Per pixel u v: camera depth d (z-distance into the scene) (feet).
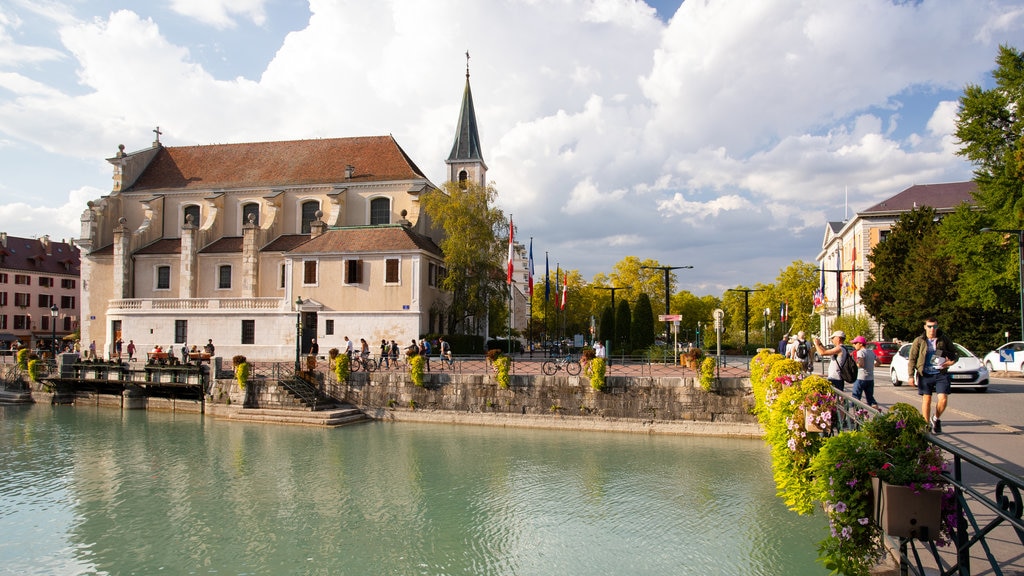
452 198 161.07
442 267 164.35
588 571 44.86
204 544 51.78
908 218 175.63
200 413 117.50
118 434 97.50
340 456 80.69
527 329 278.87
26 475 73.20
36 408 128.06
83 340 183.11
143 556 49.49
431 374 105.60
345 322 147.02
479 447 85.05
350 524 55.98
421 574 45.62
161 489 67.15
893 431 23.34
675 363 122.72
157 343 155.12
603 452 81.20
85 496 64.85
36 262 291.79
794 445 36.06
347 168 185.78
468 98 209.46
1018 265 119.03
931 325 43.68
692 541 49.26
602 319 172.35
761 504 58.08
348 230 158.81
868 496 23.62
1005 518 16.37
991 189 125.08
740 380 92.02
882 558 28.91
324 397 112.06
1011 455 38.65
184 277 172.24
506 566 46.57
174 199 193.06
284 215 186.80
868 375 48.37
